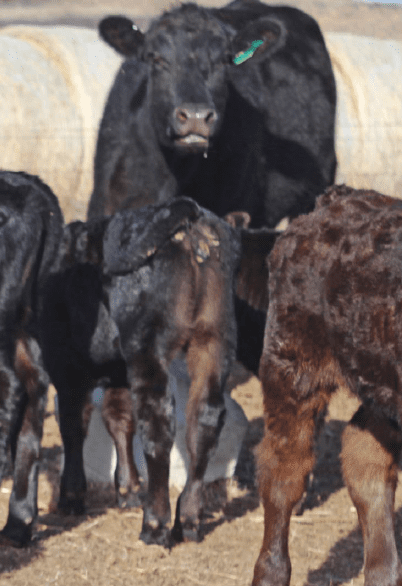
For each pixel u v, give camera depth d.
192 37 16.31
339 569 10.77
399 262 8.54
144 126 16.80
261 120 18.62
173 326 11.47
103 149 17.42
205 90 15.87
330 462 14.95
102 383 12.75
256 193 19.06
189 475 11.50
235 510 12.84
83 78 24.62
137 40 16.89
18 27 27.36
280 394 9.79
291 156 19.64
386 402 8.59
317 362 9.60
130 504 12.78
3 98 23.17
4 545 11.07
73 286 12.43
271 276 10.08
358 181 26.02
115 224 11.98
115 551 11.17
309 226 9.79
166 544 11.31
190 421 11.42
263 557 9.73
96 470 13.71
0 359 10.68
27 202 11.36
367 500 9.61
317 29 20.94
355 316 8.82
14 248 11.02
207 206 17.53
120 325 11.62
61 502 12.47
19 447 11.06
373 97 26.25
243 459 14.96
